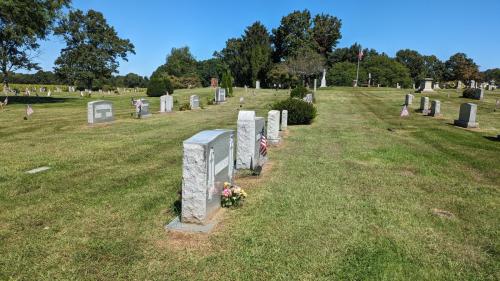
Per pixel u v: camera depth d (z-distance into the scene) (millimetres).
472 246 5758
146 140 14656
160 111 26500
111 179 8984
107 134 16094
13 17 33125
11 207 7004
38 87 81750
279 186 8555
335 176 9531
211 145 6250
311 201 7555
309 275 4820
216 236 5852
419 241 5863
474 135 17047
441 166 10953
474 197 8125
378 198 7863
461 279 4844
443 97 39656
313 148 13344
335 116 25188
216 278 4727
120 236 5820
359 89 57938
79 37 78438
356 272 4914
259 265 5039
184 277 4730
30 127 18031
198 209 6074
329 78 88812
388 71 97562
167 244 5578
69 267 4898
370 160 11516
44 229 6051
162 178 9133
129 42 85875
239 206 7168
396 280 4758
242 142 9836
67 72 78188
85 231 5992
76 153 11969
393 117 24516
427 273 4941
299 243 5688
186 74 102312
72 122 20094
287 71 70562
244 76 81312
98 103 19422
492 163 11469
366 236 5984
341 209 7137
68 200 7430
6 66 38188
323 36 85312
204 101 38938
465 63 97812
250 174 9453
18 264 4949
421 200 7832
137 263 5035
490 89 55000
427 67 123438
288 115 20453
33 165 10227
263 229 6141
